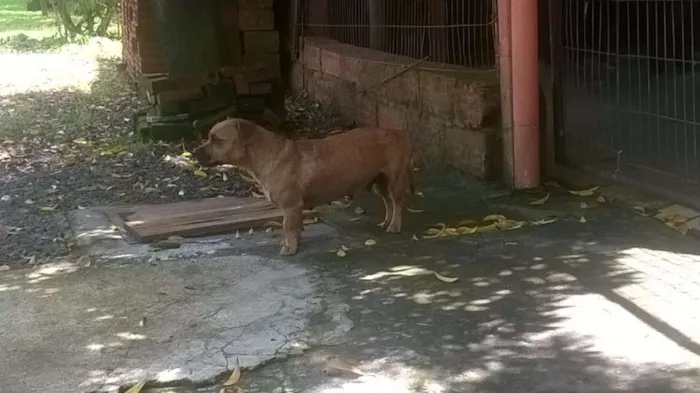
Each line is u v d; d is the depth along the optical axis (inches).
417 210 253.3
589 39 274.1
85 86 514.3
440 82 295.7
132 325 172.2
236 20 389.4
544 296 180.4
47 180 299.0
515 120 262.4
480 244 217.8
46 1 896.3
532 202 254.7
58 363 155.4
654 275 189.5
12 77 563.2
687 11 286.0
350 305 179.6
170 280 197.9
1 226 245.0
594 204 249.4
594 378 143.3
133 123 382.0
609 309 171.6
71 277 202.4
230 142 210.5
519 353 153.9
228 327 169.6
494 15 270.2
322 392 142.0
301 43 443.2
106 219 250.4
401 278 195.0
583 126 281.3
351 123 378.0
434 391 141.0
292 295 186.4
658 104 263.0
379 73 344.2
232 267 206.2
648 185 249.6
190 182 292.4
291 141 217.2
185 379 147.6
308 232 235.1
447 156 296.0
